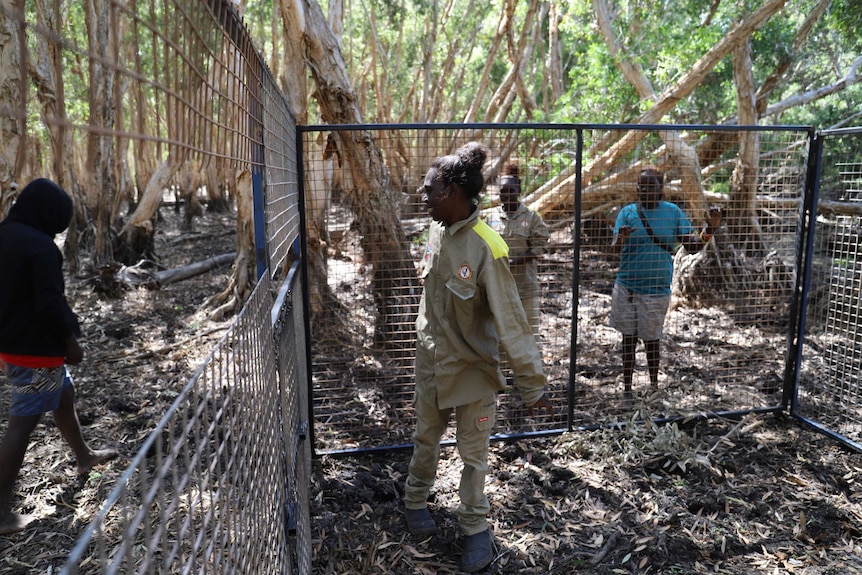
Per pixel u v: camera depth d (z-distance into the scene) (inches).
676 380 215.8
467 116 585.3
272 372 83.4
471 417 120.2
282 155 118.9
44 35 23.2
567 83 764.6
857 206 179.3
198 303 329.4
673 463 161.6
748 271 291.4
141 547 117.2
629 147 282.4
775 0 252.1
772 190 305.4
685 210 300.2
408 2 675.4
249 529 58.5
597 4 359.6
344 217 255.3
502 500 146.3
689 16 399.9
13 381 126.5
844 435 175.6
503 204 189.0
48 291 121.7
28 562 117.3
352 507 143.9
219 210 888.9
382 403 195.0
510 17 531.5
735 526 136.7
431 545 130.5
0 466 125.6
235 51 64.1
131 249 409.1
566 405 195.8
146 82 32.7
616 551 128.9
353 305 242.1
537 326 195.2
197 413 41.2
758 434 180.5
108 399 199.2
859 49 380.5
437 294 117.3
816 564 124.7
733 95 417.7
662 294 191.2
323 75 221.8
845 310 212.2
